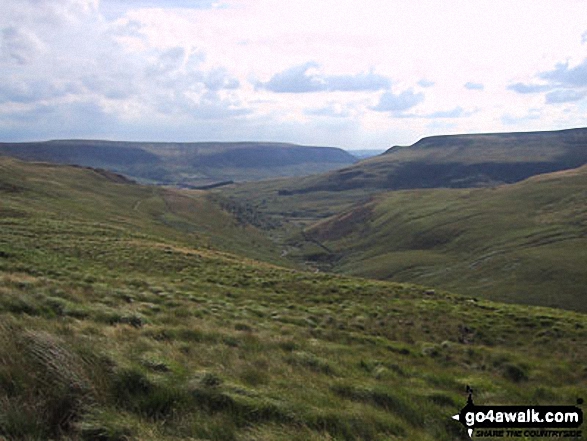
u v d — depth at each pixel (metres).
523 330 28.61
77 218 80.38
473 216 173.75
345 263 160.38
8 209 68.25
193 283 33.28
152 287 26.11
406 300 34.78
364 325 26.16
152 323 14.47
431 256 141.38
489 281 103.56
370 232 199.12
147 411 7.84
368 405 9.70
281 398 8.82
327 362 13.14
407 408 10.12
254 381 10.04
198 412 7.86
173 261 42.88
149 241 59.69
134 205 162.62
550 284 94.38
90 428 6.91
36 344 8.58
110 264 38.22
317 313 27.41
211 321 17.84
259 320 21.77
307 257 176.00
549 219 151.38
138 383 8.38
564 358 23.59
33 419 6.95
